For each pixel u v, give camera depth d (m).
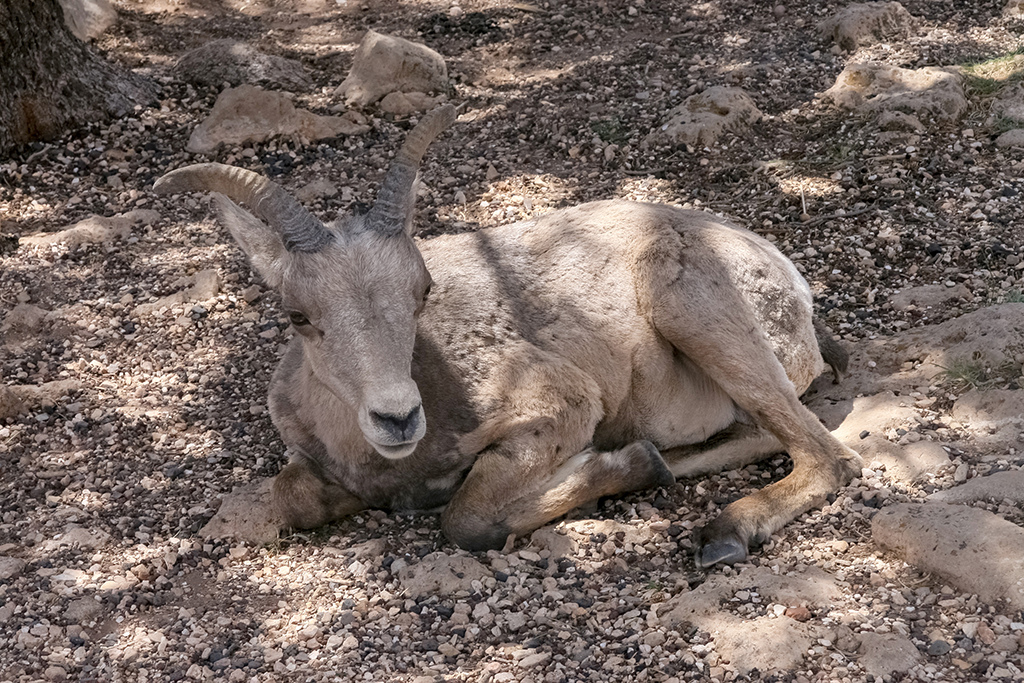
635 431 6.37
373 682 4.73
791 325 6.33
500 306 6.04
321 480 6.03
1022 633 4.64
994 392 6.24
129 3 13.60
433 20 12.86
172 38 12.71
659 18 12.41
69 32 10.60
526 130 10.44
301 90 11.27
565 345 6.05
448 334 5.90
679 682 4.57
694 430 6.48
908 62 10.69
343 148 10.37
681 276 6.07
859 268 7.93
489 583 5.36
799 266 8.05
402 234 5.26
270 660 4.93
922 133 9.45
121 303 8.34
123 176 10.05
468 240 6.46
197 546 5.82
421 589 5.35
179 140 10.51
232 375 7.58
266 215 5.24
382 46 10.98
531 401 5.82
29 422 7.07
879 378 6.79
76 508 6.16
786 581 5.09
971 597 4.89
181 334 8.01
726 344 5.97
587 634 4.99
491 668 4.77
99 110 10.68
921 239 8.14
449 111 5.55
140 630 5.20
